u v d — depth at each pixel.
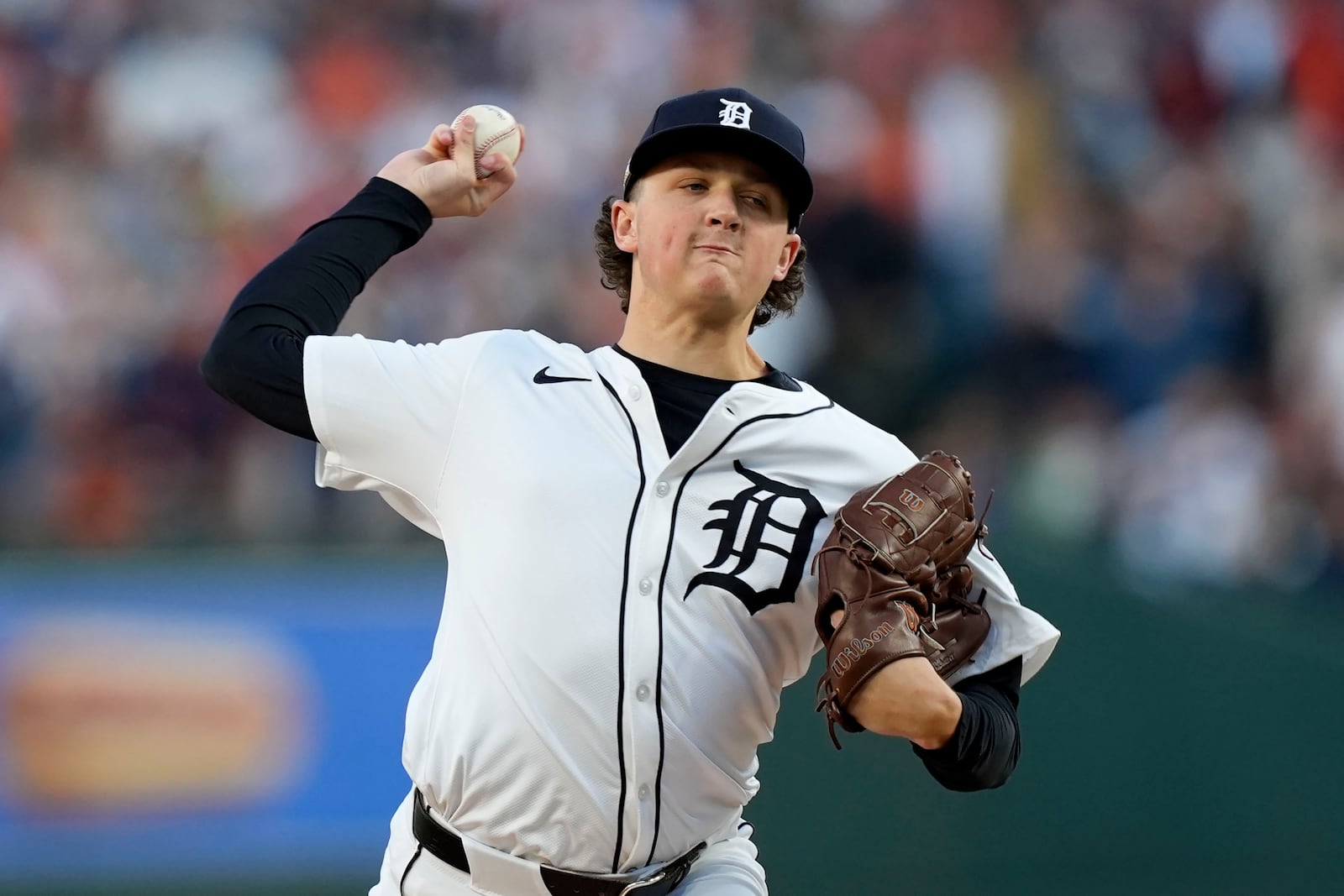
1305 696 20.09
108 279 29.95
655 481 9.27
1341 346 32.16
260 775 19.31
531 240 31.91
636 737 9.03
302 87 34.69
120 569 19.42
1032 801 19.92
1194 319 32.94
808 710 19.75
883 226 31.75
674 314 9.75
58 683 19.11
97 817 18.98
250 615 19.56
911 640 8.77
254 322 9.62
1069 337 31.91
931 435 30.59
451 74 35.78
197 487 26.12
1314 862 19.97
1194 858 19.94
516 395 9.48
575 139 34.84
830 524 9.45
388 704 19.69
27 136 33.03
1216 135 36.97
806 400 9.81
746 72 36.69
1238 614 20.39
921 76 35.88
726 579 9.19
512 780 9.14
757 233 9.64
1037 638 9.70
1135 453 30.83
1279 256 34.69
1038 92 36.00
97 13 34.72
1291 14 38.81
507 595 9.15
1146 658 20.22
